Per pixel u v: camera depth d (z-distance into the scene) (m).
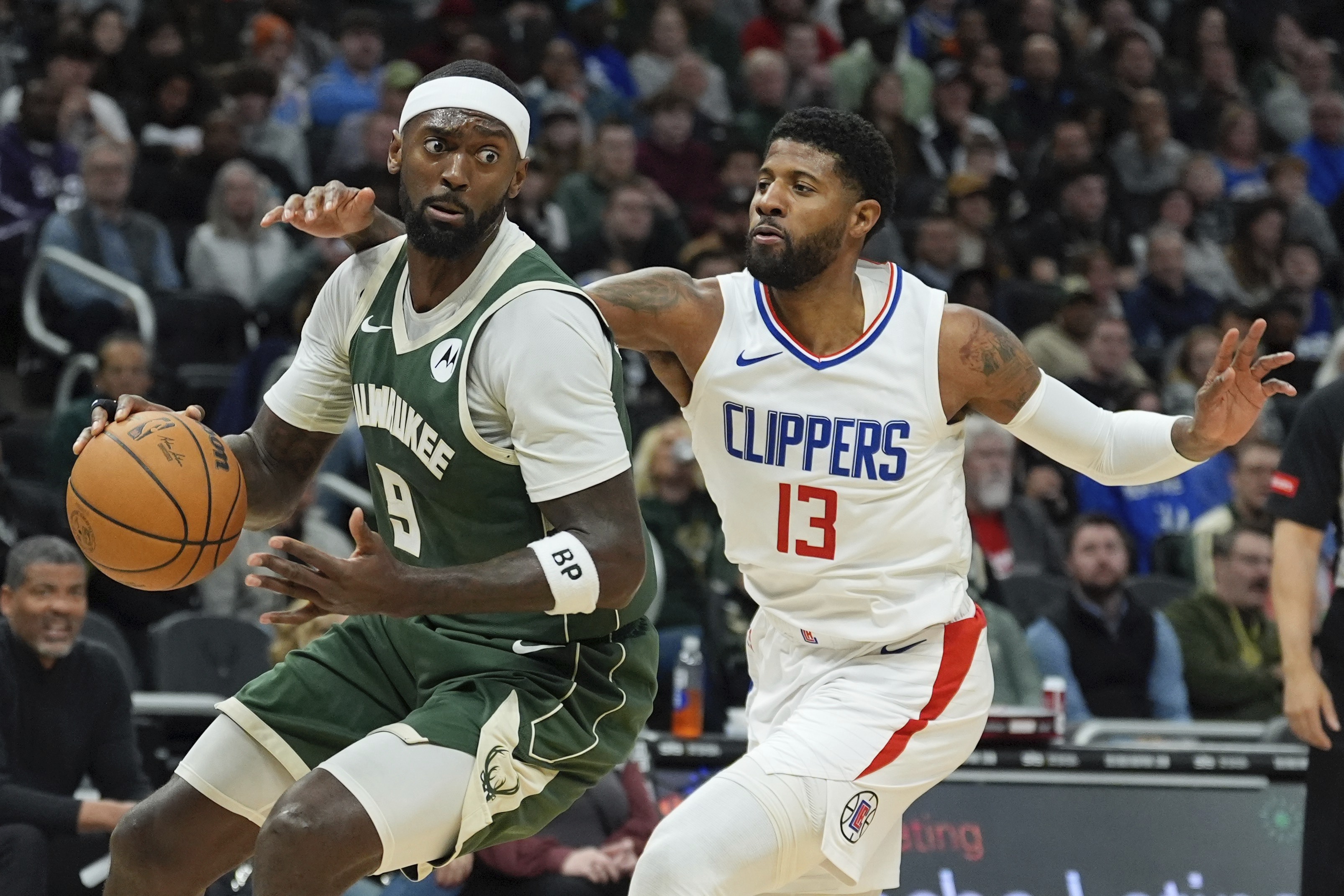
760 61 41.22
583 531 10.22
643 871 11.02
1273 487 16.11
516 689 10.81
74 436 25.39
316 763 11.39
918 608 11.82
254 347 31.88
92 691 18.03
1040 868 18.34
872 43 44.56
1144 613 23.31
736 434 11.98
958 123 44.28
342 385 11.80
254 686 11.51
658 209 35.00
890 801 11.62
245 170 32.78
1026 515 27.34
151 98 37.59
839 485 11.75
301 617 9.64
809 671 12.14
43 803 17.08
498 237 10.84
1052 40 48.03
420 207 10.51
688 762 19.08
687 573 24.48
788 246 11.53
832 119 11.59
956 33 48.72
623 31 45.50
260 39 39.72
